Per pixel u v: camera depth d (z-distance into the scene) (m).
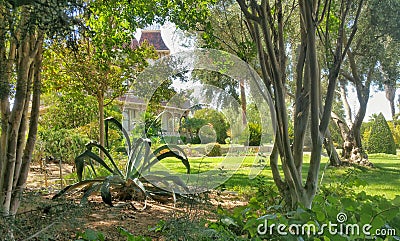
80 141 11.65
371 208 2.62
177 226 2.76
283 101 3.61
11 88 3.57
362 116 12.72
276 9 4.67
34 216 3.02
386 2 11.12
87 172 7.74
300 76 4.02
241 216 3.17
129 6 6.62
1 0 2.49
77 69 8.51
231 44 8.94
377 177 9.59
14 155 3.45
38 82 4.07
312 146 3.60
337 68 3.66
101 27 6.49
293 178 3.61
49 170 10.03
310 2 3.43
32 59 3.52
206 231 2.70
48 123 13.38
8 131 3.43
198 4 6.68
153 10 6.66
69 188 5.44
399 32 11.38
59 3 2.44
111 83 8.98
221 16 8.70
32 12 2.46
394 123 23.52
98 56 7.10
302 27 4.03
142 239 2.61
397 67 12.59
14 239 2.80
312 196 3.60
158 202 5.68
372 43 11.92
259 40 4.11
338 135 14.39
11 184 3.42
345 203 2.80
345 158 12.82
